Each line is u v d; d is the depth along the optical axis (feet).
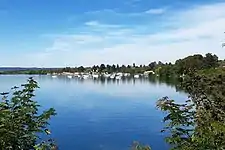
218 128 17.26
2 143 16.52
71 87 370.12
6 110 17.58
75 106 187.73
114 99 230.07
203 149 17.11
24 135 17.76
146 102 205.67
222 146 17.03
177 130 17.90
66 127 121.49
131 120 137.69
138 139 101.09
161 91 283.59
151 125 124.47
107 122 133.80
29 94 19.47
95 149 93.66
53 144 19.30
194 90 20.20
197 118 18.31
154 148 90.79
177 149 17.39
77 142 100.22
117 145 97.25
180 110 18.24
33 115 18.93
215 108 18.95
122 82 471.21
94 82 487.61
